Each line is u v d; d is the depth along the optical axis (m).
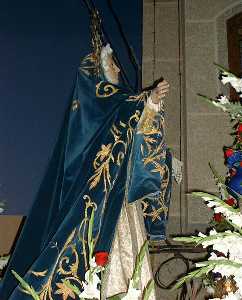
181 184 5.23
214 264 2.39
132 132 3.44
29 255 3.22
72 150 3.44
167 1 6.15
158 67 5.85
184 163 5.36
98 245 3.11
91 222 2.57
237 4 5.78
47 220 3.32
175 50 5.91
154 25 6.05
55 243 3.07
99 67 3.75
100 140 3.44
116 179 3.34
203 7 5.84
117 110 3.51
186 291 4.02
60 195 3.34
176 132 5.54
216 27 5.77
